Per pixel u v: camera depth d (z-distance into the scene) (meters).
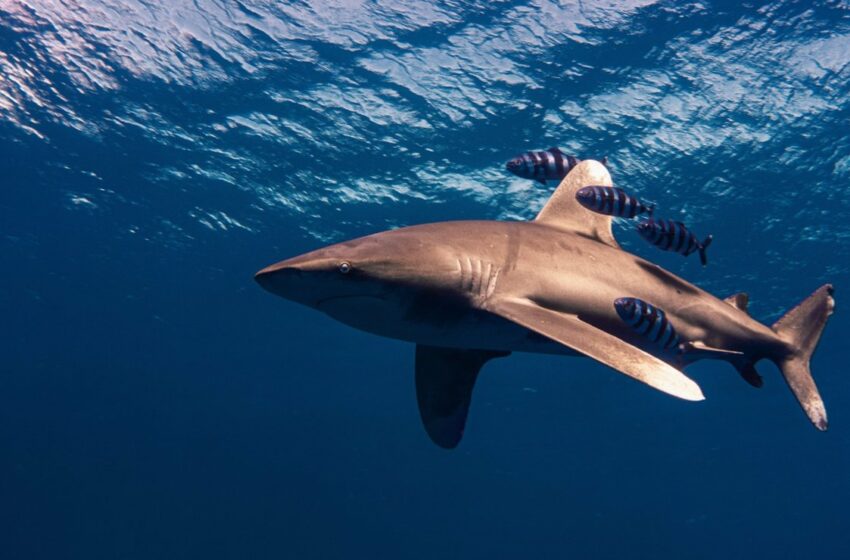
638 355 3.28
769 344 4.92
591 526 59.91
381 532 53.47
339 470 52.31
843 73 12.38
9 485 43.69
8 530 42.31
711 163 14.38
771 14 11.70
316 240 20.08
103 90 15.17
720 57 12.40
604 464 50.00
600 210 4.52
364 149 15.52
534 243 4.16
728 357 4.81
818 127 13.45
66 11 13.58
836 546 86.31
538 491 57.25
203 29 13.32
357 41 13.01
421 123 14.46
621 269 4.35
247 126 15.62
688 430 38.75
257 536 45.75
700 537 76.62
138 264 24.38
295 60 13.51
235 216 19.83
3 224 22.83
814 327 5.11
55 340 33.50
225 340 31.00
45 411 42.44
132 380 38.50
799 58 12.26
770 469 48.59
